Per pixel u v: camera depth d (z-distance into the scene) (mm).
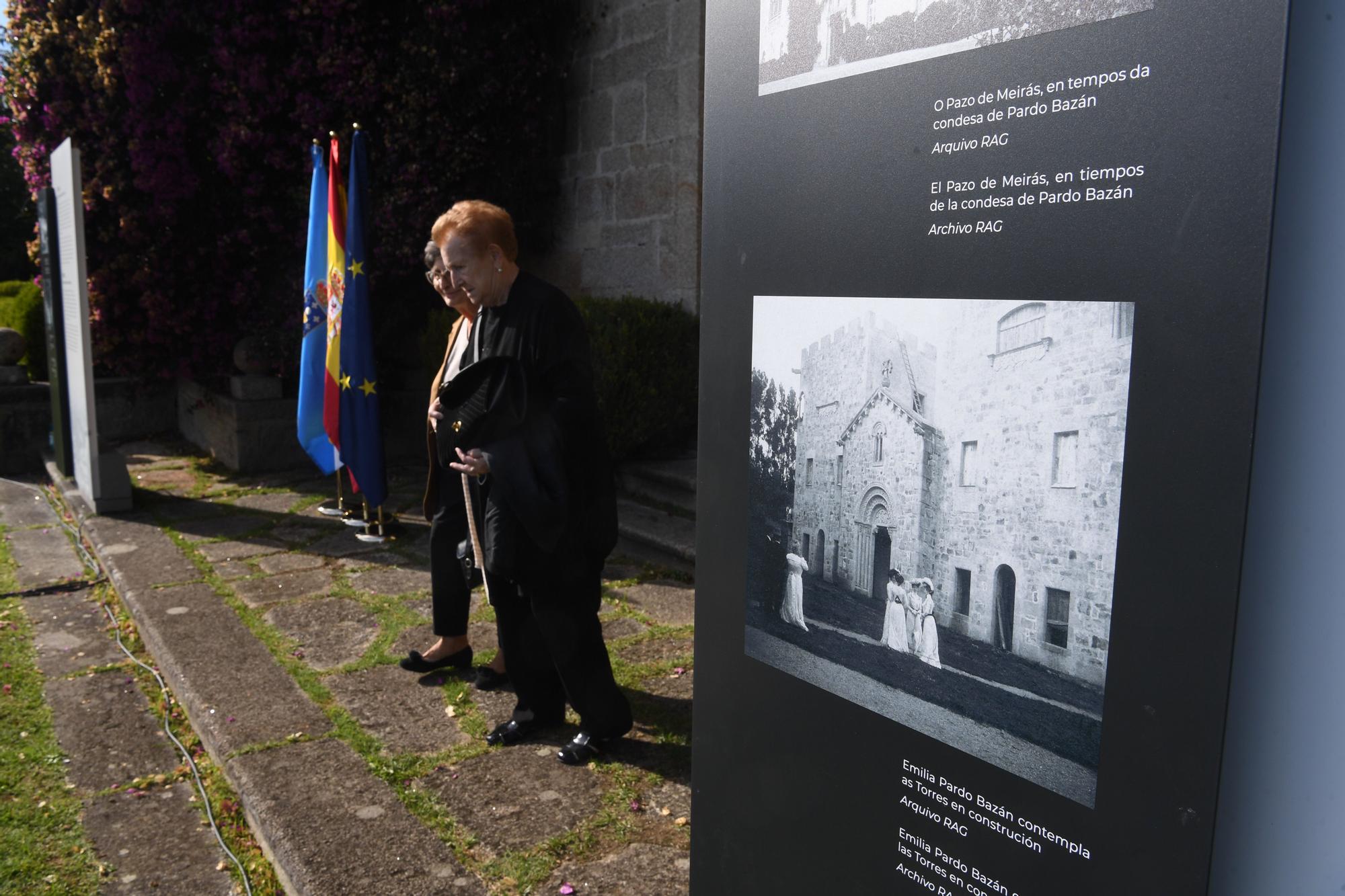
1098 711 1138
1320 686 1016
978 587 1255
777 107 1486
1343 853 1019
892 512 1364
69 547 5664
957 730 1310
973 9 1187
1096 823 1155
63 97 7453
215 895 2404
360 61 7129
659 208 6809
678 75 6535
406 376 8156
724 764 1753
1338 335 971
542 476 2424
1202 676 1034
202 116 7355
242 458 7316
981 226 1203
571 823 2475
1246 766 1091
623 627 3957
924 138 1263
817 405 1470
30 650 4055
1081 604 1141
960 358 1241
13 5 7566
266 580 4668
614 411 6125
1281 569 1037
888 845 1439
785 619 1580
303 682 3410
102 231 7512
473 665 3566
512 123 7500
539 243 7949
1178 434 1031
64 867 2516
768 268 1536
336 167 4934
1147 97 1029
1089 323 1100
